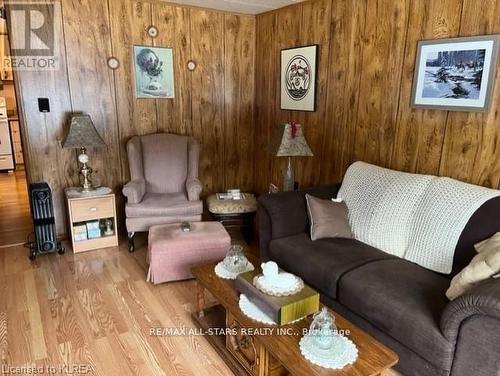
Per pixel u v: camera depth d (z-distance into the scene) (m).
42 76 3.40
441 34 2.50
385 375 1.92
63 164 3.64
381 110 2.97
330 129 3.46
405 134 2.82
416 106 2.70
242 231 3.83
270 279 1.87
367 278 2.08
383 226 2.49
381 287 1.98
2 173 6.44
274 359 1.70
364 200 2.68
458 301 1.57
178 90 4.06
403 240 2.40
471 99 2.37
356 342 1.60
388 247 2.45
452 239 2.13
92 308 2.52
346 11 3.13
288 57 3.83
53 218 3.30
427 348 1.70
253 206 3.63
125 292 2.73
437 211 2.25
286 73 3.89
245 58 4.37
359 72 3.10
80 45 3.49
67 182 3.69
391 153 2.94
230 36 4.22
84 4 3.44
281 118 4.07
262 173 4.55
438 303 1.83
